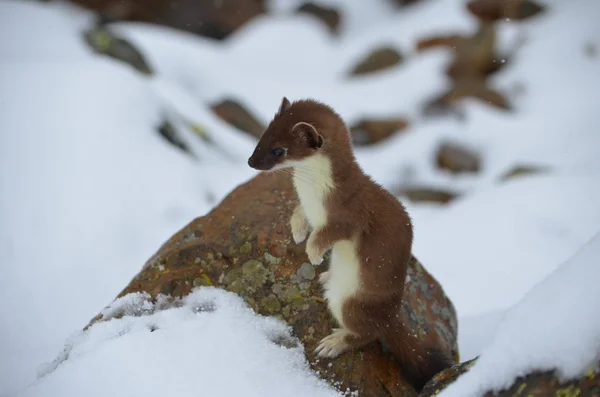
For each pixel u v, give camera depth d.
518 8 24.19
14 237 11.52
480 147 17.89
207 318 6.64
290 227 7.40
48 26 19.58
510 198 13.53
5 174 12.30
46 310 10.60
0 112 13.34
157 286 7.10
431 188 16.50
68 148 12.88
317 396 6.18
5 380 8.70
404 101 20.61
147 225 12.16
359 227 6.68
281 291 7.00
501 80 21.25
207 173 13.95
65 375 5.93
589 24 22.86
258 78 22.12
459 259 11.89
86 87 14.07
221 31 27.47
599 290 4.89
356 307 6.61
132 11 26.14
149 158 13.23
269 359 6.34
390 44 23.77
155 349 6.19
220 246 7.27
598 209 12.74
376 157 18.00
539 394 4.81
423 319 7.20
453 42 23.50
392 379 6.61
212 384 5.96
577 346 4.80
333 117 6.84
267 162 6.67
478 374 5.19
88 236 11.75
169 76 20.22
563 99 19.80
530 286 10.90
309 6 27.66
